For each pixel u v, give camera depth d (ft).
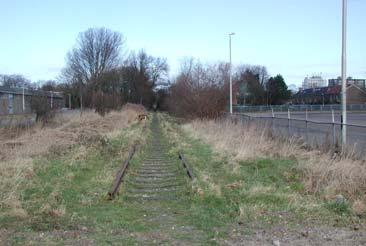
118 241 24.41
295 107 321.32
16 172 43.14
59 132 84.12
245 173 47.60
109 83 374.02
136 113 234.17
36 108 127.44
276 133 82.69
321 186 38.68
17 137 83.92
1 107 156.25
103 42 380.78
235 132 88.58
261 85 457.27
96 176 46.03
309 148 64.59
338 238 24.93
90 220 28.91
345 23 64.44
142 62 433.48
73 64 374.84
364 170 41.06
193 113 152.76
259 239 24.76
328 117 223.30
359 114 263.29
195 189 37.96
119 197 36.14
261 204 32.53
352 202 33.30
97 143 73.61
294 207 31.68
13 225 27.45
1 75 385.70
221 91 155.22
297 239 24.77
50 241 24.31
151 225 28.02
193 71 178.81
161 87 437.99
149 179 46.96
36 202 33.32
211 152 66.90
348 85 396.37
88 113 174.09
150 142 94.22
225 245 23.71
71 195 36.55
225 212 30.99
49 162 52.34
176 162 59.77
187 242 24.29
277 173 47.24
